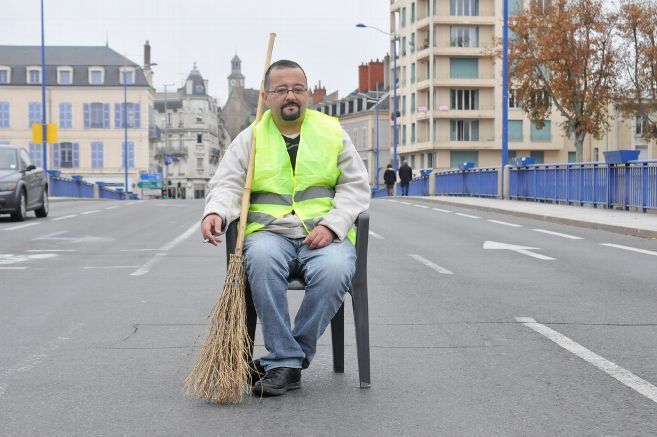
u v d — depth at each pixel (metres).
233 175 4.53
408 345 5.75
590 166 23.14
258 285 4.33
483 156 78.12
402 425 3.90
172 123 129.88
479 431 3.81
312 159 4.54
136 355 5.44
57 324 6.57
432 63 75.75
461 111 75.94
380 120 92.00
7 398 4.40
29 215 22.42
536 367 5.10
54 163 81.19
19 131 80.69
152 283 8.98
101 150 81.56
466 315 6.95
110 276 9.60
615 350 5.59
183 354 5.47
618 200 21.50
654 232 14.86
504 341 5.89
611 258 11.49
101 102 81.50
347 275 4.41
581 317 6.85
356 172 4.58
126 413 4.11
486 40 75.88
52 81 81.25
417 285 8.78
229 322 4.32
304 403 4.28
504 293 8.21
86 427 3.88
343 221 4.43
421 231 16.23
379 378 4.82
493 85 76.06
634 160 20.67
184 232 16.28
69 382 4.74
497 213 22.89
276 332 4.40
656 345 5.75
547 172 26.52
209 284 8.88
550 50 46.44
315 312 4.42
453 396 4.43
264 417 4.03
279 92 4.51
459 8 75.31
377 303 7.59
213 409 4.18
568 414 4.09
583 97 47.75
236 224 4.46
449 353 5.50
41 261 11.25
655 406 4.24
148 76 105.75
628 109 49.69
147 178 82.38
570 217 18.67
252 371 4.51
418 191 45.38
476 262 10.97
